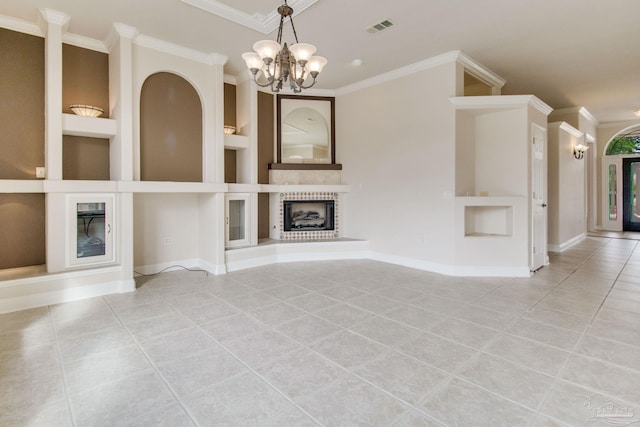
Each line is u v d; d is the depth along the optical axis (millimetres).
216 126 4848
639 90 6289
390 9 3539
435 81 4805
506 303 3523
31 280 3406
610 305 3467
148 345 2584
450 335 2752
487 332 2809
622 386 2043
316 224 6301
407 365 2291
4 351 2490
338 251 5797
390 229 5504
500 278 4543
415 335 2754
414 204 5141
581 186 8047
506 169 4902
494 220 5043
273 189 5750
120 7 3512
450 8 3516
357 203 6027
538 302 3561
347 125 6125
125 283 3936
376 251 5746
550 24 3850
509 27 3918
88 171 4191
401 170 5293
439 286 4152
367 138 5789
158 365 2293
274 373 2195
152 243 4754
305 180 6156
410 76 5117
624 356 2406
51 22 3592
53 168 3633
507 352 2467
